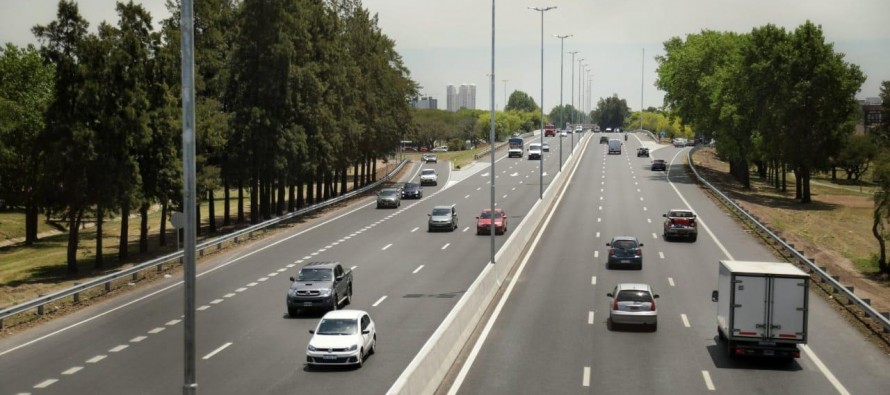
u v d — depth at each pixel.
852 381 24.33
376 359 26.61
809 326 31.83
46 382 24.41
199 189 58.66
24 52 76.81
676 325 32.00
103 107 50.69
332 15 85.19
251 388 23.27
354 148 92.94
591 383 23.94
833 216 79.44
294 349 28.16
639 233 58.78
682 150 160.12
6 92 72.00
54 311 36.34
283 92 69.50
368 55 101.50
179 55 61.56
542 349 28.09
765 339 25.89
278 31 68.75
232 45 69.12
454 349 26.81
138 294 39.84
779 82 88.50
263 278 43.59
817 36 87.75
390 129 105.56
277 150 68.56
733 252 50.28
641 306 30.98
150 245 66.69
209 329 31.61
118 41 52.25
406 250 53.16
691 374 24.98
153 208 107.81
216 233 70.81
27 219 75.12
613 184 95.38
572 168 118.00
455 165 137.12
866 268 52.84
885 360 26.88
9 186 73.81
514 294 38.34
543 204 69.81
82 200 51.06
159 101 54.97
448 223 62.31
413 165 147.38
